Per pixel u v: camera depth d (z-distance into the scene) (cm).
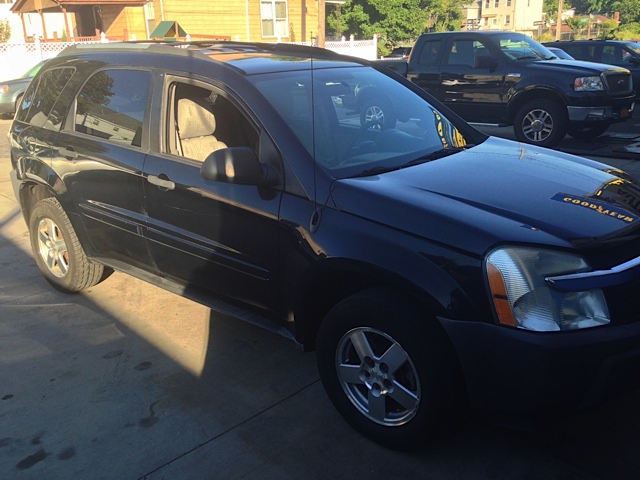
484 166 327
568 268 243
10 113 1520
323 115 338
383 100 382
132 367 362
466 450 286
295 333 318
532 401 242
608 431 298
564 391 239
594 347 237
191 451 289
